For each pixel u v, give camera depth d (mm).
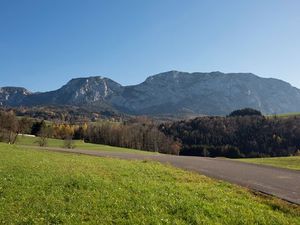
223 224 15375
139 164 37562
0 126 129500
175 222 15039
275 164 47125
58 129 171375
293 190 23906
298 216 17734
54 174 25828
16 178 23500
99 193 19797
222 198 20234
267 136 173750
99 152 63156
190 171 33531
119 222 14867
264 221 16125
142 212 16359
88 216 15523
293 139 166375
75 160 39250
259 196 22047
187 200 18875
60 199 18281
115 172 29047
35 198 18297
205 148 164375
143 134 170500
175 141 182375
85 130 174750
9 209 16156
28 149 56656
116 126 177750
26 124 150875
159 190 21438
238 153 159875
